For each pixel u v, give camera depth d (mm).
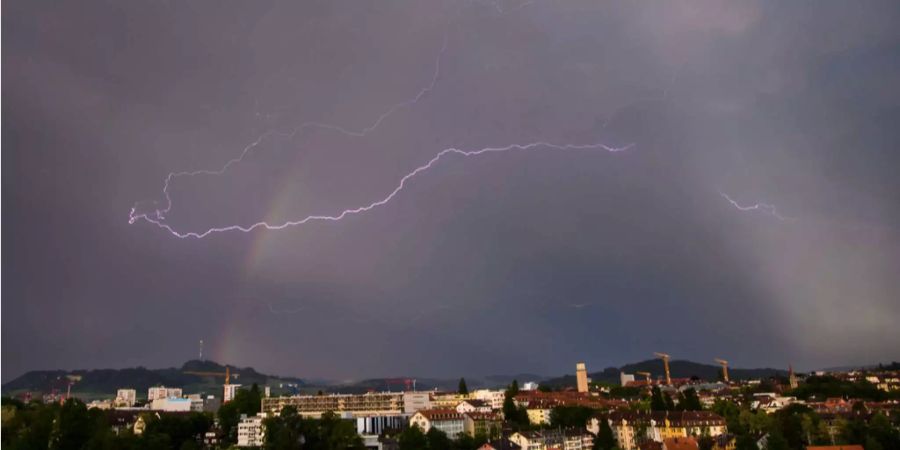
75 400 150375
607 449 163750
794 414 187250
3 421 149375
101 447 134750
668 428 192500
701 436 181500
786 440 157500
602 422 170625
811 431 168750
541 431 186125
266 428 161375
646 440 182750
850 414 188500
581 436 185875
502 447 167875
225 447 182125
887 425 164625
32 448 137625
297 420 158875
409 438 163250
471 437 177500
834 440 160875
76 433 141625
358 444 165875
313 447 155875
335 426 162625
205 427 195625
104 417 161250
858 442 158125
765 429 177750
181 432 183500
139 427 197375
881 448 146000
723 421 194250
